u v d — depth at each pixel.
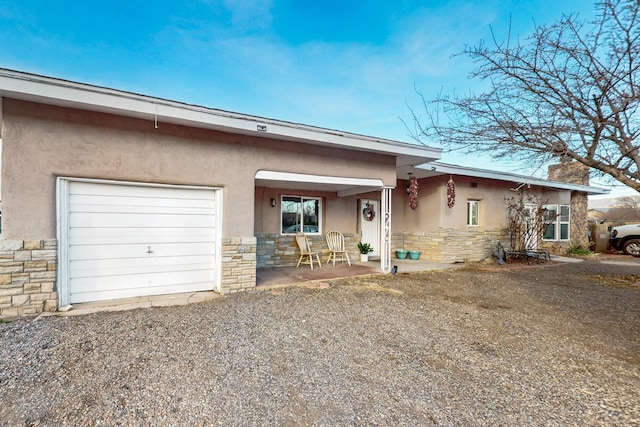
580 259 9.97
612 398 2.15
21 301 3.65
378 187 6.99
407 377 2.40
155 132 4.36
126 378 2.26
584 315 4.09
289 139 5.31
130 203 4.44
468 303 4.61
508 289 5.64
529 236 10.30
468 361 2.70
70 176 3.91
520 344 3.09
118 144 4.13
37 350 2.67
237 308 4.10
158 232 4.64
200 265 4.95
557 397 2.16
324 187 7.79
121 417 1.83
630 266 8.53
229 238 4.91
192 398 2.04
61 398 2.00
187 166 4.57
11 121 3.57
